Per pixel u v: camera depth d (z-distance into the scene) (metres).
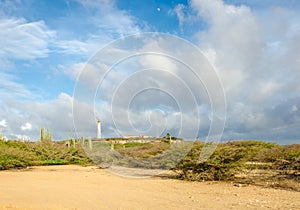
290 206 6.57
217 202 7.11
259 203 6.95
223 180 11.41
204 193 8.57
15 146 21.67
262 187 9.67
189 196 7.99
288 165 12.51
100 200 7.28
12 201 6.99
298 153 12.74
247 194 8.36
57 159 21.25
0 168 17.31
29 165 19.27
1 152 17.61
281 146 13.90
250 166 12.91
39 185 10.07
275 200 7.38
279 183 10.34
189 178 11.55
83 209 6.24
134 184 10.48
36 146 22.06
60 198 7.47
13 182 10.98
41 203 6.78
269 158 13.04
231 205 6.71
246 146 12.89
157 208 6.41
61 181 11.33
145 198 7.63
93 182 11.02
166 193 8.51
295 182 10.44
